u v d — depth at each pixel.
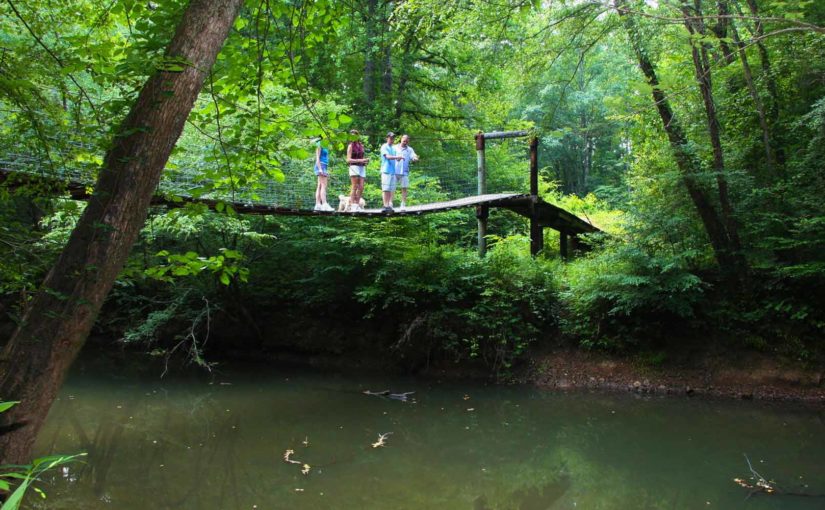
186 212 4.30
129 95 3.31
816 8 9.42
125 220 2.95
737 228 10.29
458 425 8.51
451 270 11.62
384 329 12.21
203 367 12.16
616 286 10.37
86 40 3.33
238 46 4.30
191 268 3.70
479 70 16.09
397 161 11.02
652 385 10.17
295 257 12.91
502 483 6.38
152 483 6.22
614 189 11.70
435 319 11.28
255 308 13.13
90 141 3.48
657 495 5.96
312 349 12.58
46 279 2.89
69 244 2.91
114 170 3.00
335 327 12.62
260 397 9.98
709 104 9.88
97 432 7.99
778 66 9.83
